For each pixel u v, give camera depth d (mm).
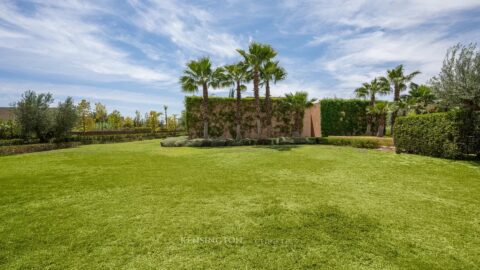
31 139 16375
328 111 21375
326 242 2789
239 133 17281
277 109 20141
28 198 4496
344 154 10148
